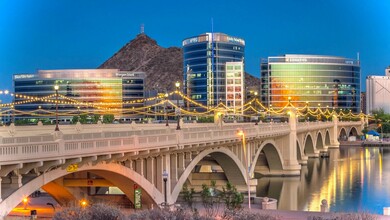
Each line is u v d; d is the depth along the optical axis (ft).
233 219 157.89
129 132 219.00
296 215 207.92
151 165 203.10
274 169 461.37
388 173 476.95
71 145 143.84
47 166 137.08
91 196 201.36
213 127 327.67
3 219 125.49
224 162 315.78
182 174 231.91
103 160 164.35
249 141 344.08
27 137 153.17
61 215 137.18
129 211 169.17
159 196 205.98
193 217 144.46
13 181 130.41
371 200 337.72
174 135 213.66
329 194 365.61
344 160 606.14
